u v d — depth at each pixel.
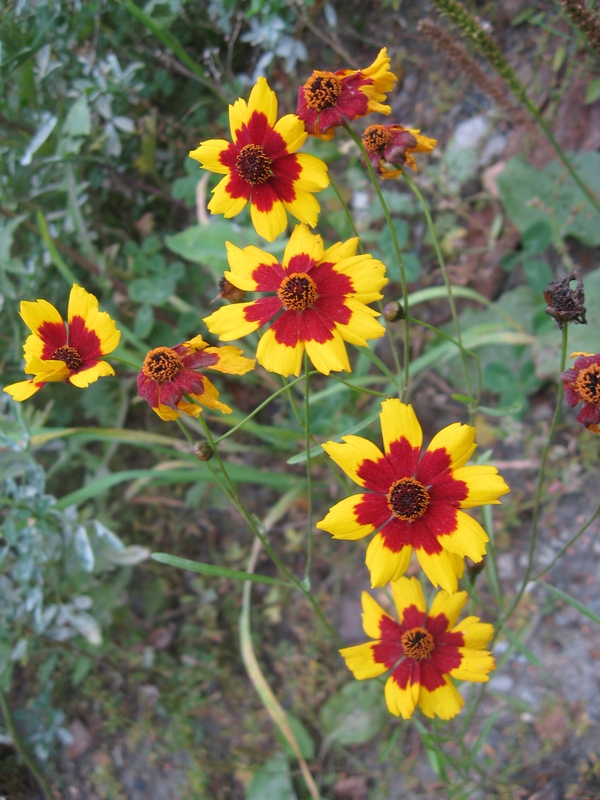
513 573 0.27
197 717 0.28
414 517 0.14
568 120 0.29
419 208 0.31
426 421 0.30
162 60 0.30
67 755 0.28
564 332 0.14
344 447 0.14
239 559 0.30
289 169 0.15
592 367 0.14
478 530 0.14
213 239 0.28
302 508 0.29
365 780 0.26
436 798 0.25
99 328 0.15
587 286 0.27
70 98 0.29
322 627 0.28
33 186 0.28
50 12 0.26
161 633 0.29
